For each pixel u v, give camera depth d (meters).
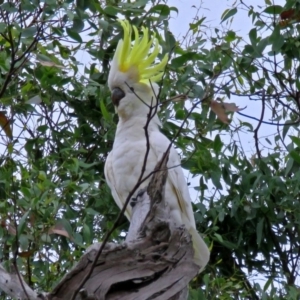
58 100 11.31
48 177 10.19
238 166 10.98
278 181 10.63
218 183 10.40
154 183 6.88
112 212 10.88
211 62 9.91
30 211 8.32
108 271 6.50
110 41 11.36
